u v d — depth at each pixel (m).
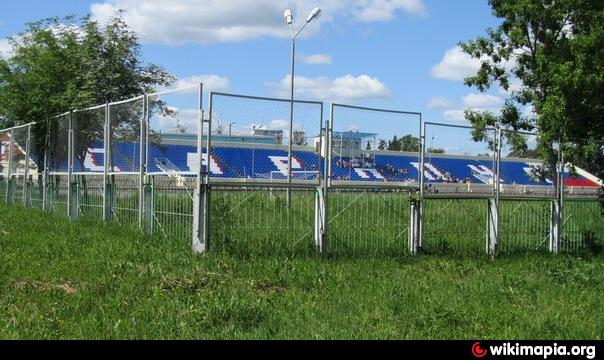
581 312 8.02
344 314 7.58
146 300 7.68
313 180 12.15
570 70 14.31
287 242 11.88
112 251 11.02
